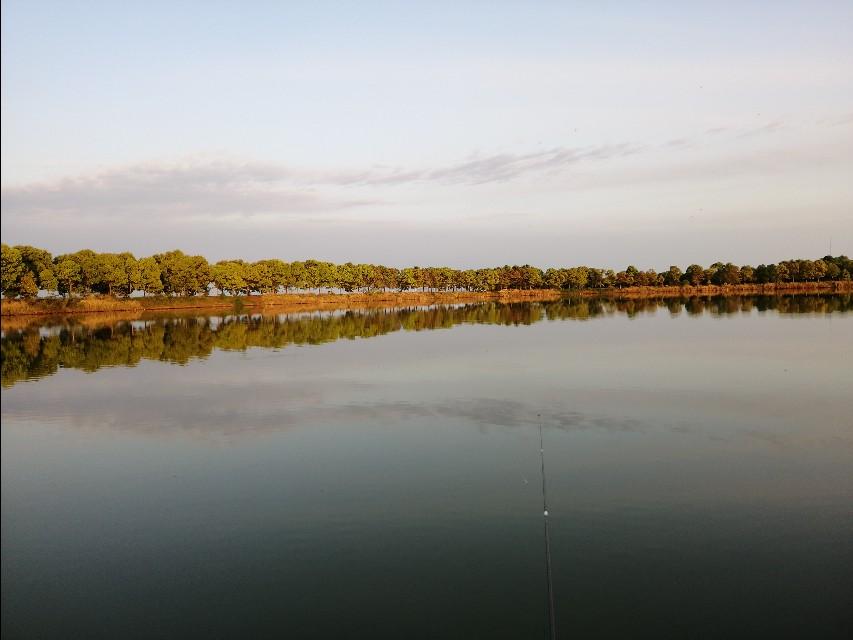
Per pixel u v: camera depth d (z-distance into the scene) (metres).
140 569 14.64
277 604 13.10
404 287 189.25
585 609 12.70
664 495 18.19
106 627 12.46
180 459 22.41
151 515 17.59
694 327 62.97
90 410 29.89
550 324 71.50
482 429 25.41
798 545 15.12
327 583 13.84
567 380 35.28
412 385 34.81
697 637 11.81
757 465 20.61
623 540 15.51
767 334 55.00
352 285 169.50
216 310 115.38
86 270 106.69
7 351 51.56
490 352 47.69
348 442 23.98
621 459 21.41
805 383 33.06
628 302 123.50
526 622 12.34
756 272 185.50
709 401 29.42
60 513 17.86
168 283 125.25
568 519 16.69
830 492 18.25
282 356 47.44
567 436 24.20
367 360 44.56
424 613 12.66
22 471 21.41
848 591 13.18
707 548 15.03
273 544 15.66
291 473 20.66
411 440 24.05
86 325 78.25
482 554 14.92
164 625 12.48
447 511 17.31
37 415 29.00
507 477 19.84
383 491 18.86
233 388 34.78
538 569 14.20
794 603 12.81
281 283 149.75
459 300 151.00
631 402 29.55
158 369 41.66
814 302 105.50
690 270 194.12
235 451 23.19
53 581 14.19
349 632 12.16
